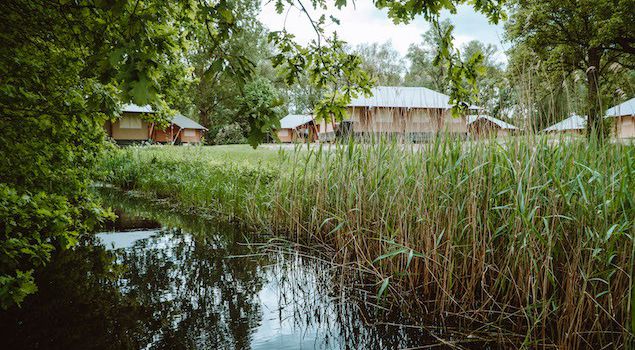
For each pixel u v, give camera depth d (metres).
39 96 3.24
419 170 3.87
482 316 3.03
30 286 2.42
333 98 3.20
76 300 3.47
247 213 6.53
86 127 4.12
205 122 43.12
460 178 3.47
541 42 18.67
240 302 3.48
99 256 4.79
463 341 2.76
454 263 3.50
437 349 2.66
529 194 2.92
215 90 40.50
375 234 4.18
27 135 3.22
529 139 3.07
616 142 3.04
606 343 2.63
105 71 1.86
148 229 6.27
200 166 10.48
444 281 3.25
